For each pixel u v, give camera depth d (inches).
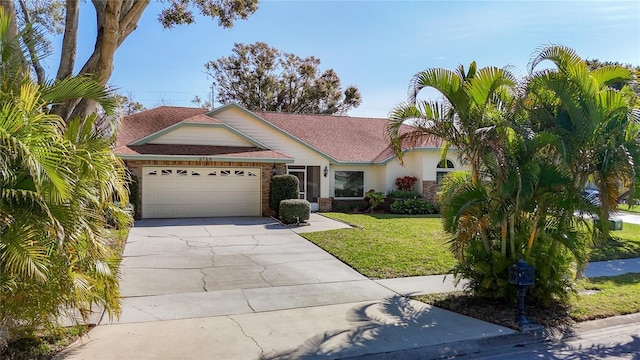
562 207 240.2
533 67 244.7
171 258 385.4
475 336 214.5
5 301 159.5
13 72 171.0
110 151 197.6
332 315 243.8
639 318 248.7
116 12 319.0
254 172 697.6
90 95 188.1
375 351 195.2
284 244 458.9
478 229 252.7
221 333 213.3
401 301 271.0
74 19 355.3
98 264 183.6
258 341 203.8
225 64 1620.3
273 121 937.5
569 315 246.1
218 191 681.0
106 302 196.7
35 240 156.4
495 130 233.3
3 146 144.7
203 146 700.0
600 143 243.3
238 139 725.9
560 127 247.8
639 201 336.5
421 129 266.4
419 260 380.8
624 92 259.3
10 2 240.4
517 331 221.6
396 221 650.2
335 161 824.9
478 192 245.0
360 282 315.9
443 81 249.6
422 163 815.7
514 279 227.6
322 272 344.2
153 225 577.3
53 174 148.9
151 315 239.5
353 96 1727.4
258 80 1619.1
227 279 319.6
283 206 608.1
